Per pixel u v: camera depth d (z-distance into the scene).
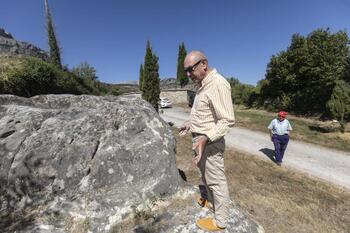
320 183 7.45
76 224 3.73
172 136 4.98
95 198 4.05
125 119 4.75
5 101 5.11
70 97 5.71
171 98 41.44
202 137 2.84
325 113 21.48
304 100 24.62
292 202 5.81
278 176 7.68
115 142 4.49
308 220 5.10
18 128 4.30
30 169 4.06
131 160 4.42
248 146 12.07
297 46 26.34
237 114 24.39
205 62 2.95
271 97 30.11
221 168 3.16
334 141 13.31
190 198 4.30
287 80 26.44
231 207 4.27
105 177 4.27
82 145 4.32
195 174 6.78
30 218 3.76
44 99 5.56
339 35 22.03
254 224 4.09
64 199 4.04
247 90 35.28
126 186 4.28
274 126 8.98
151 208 4.06
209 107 2.93
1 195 3.96
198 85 3.09
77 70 48.19
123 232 3.71
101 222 3.79
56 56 18.77
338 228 5.00
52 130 4.32
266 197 5.88
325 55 22.31
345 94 15.01
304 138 13.98
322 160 10.06
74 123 4.46
